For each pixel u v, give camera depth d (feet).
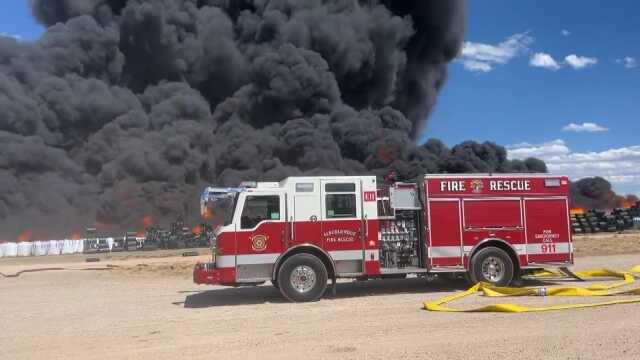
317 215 38.68
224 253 37.76
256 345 24.66
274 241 38.11
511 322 27.50
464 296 37.09
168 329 29.55
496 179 41.39
